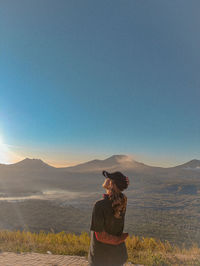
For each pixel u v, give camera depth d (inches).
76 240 406.0
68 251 314.2
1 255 263.3
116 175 124.1
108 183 125.5
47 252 300.2
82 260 253.4
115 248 122.3
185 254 328.2
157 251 350.6
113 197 121.4
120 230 125.9
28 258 252.7
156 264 260.7
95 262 121.0
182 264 264.2
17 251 293.1
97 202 123.0
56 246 348.8
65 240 405.4
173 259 280.5
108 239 119.4
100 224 119.5
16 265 222.1
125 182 123.5
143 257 292.7
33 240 378.0
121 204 121.2
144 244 403.2
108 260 120.3
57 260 247.8
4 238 386.9
